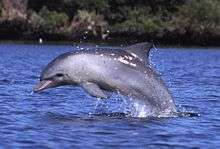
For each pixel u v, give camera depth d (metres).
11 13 184.25
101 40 187.25
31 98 47.44
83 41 186.00
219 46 192.75
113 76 37.78
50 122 36.06
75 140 30.98
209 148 30.25
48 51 139.88
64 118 37.78
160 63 106.19
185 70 88.81
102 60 38.00
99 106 43.34
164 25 193.12
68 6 192.75
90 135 32.25
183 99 49.09
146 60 38.56
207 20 195.50
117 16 196.25
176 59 121.94
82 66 38.00
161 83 38.44
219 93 54.56
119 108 42.34
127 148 29.55
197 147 30.36
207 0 199.00
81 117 38.28
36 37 186.25
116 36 189.38
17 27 185.00
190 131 34.12
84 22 186.75
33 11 189.38
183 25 192.75
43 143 30.23
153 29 192.12
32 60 106.06
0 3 184.62
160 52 150.62
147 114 38.44
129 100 38.97
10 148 29.16
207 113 40.97
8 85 58.09
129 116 38.56
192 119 37.94
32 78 67.56
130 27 191.00
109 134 32.62
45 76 38.62
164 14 198.75
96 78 37.94
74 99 47.50
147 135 32.66
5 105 42.97
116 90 38.09
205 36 192.38
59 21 188.12
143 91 37.94
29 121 36.34
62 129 33.81
